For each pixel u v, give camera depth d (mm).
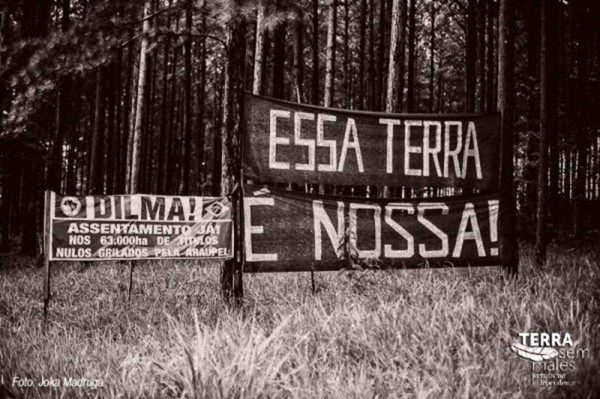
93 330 5625
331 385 3061
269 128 5578
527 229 14508
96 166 15484
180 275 8477
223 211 5836
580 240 13547
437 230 5957
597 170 18344
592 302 4586
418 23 25672
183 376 3018
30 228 15422
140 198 5746
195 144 27969
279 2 6305
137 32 6980
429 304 4766
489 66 17656
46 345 4648
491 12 17797
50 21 14562
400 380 3152
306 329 4133
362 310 4430
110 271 9273
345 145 5797
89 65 7285
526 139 14203
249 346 3201
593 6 15914
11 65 7617
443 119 6098
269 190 5555
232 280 5828
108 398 3062
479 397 2906
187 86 19203
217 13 5891
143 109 12805
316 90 16641
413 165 5988
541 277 5844
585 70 15828
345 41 20375
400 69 8320
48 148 12570
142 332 5312
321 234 5648
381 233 5816
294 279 7176
